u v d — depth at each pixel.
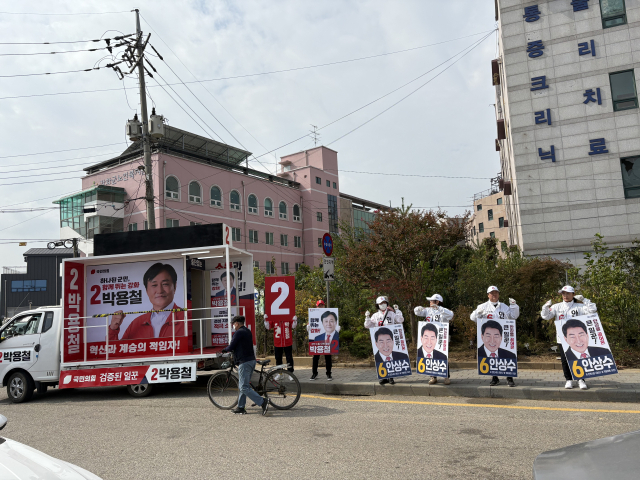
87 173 45.91
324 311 9.98
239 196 47.88
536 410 6.87
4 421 2.97
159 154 39.97
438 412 7.04
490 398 7.87
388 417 6.86
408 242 11.16
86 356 10.23
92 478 2.65
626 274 10.74
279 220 52.59
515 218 23.72
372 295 12.93
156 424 7.05
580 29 18.89
